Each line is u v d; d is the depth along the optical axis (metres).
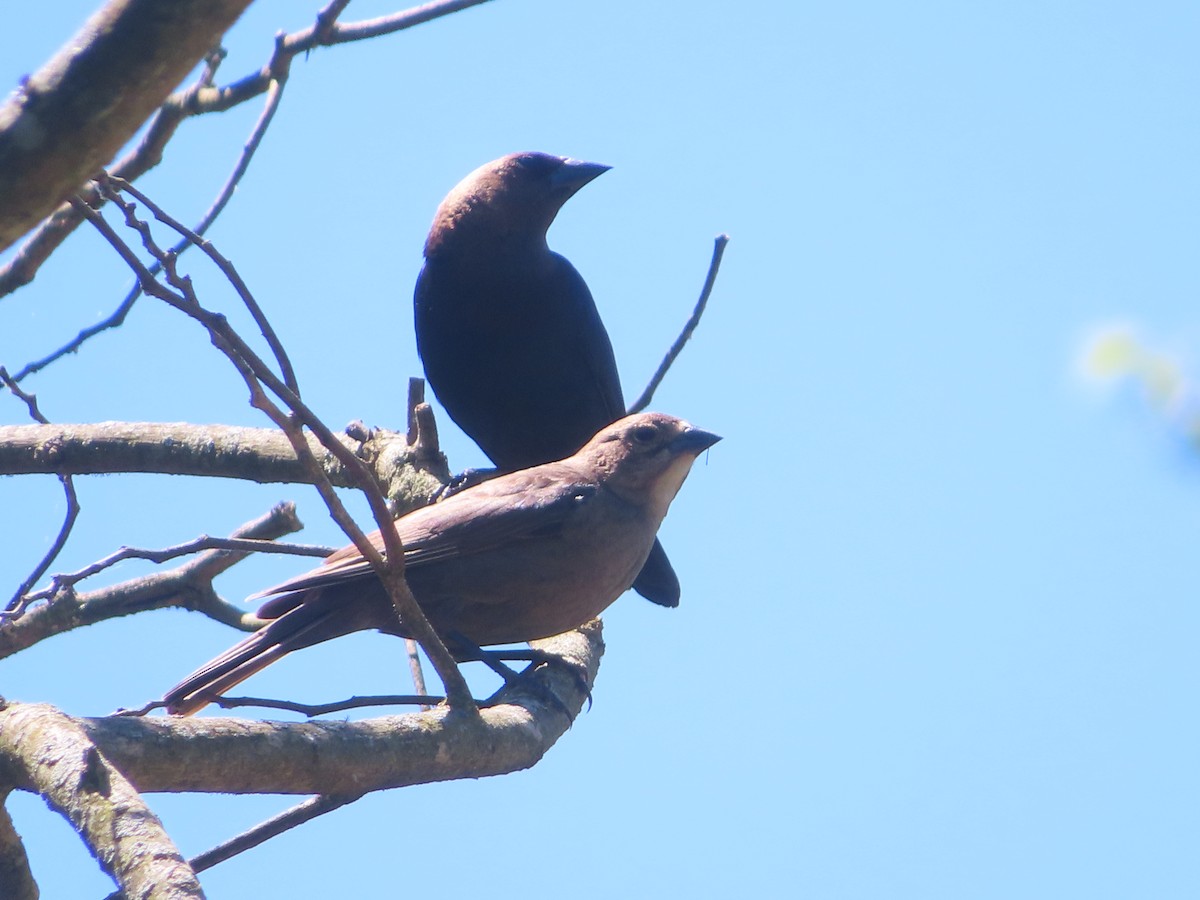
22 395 8.87
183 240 9.57
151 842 5.51
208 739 6.57
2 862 6.76
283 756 6.79
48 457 12.31
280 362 6.59
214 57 9.49
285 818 7.25
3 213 4.24
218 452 12.31
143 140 9.38
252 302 6.45
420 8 8.83
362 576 9.81
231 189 9.57
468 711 7.83
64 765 5.85
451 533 10.24
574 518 10.45
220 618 12.53
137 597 12.22
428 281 14.07
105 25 4.11
